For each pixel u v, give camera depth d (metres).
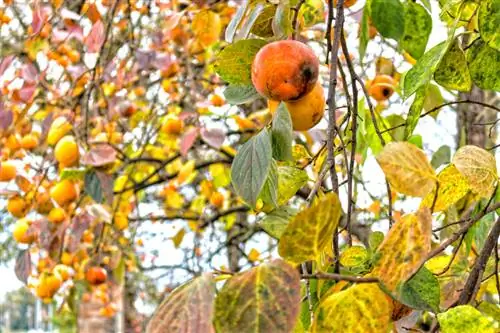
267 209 1.34
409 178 1.09
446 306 1.42
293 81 1.23
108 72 2.26
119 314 4.11
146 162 2.99
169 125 2.39
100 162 2.06
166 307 0.93
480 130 2.10
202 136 2.30
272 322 0.90
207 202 3.15
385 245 1.01
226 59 1.29
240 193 1.14
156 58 2.36
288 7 1.26
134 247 3.63
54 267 2.30
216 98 2.53
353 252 1.27
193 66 2.90
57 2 2.34
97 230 2.59
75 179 2.11
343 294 1.06
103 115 2.66
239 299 0.91
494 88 1.34
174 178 2.86
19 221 2.20
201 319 0.90
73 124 2.20
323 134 2.11
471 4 1.39
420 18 1.50
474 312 1.07
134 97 2.85
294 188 1.32
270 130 1.23
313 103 1.27
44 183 2.35
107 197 2.08
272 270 0.93
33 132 2.62
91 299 3.73
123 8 2.56
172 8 2.51
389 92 1.82
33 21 2.11
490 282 1.48
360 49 1.51
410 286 1.15
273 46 1.24
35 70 2.19
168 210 3.24
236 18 1.30
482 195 1.18
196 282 0.94
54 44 2.45
